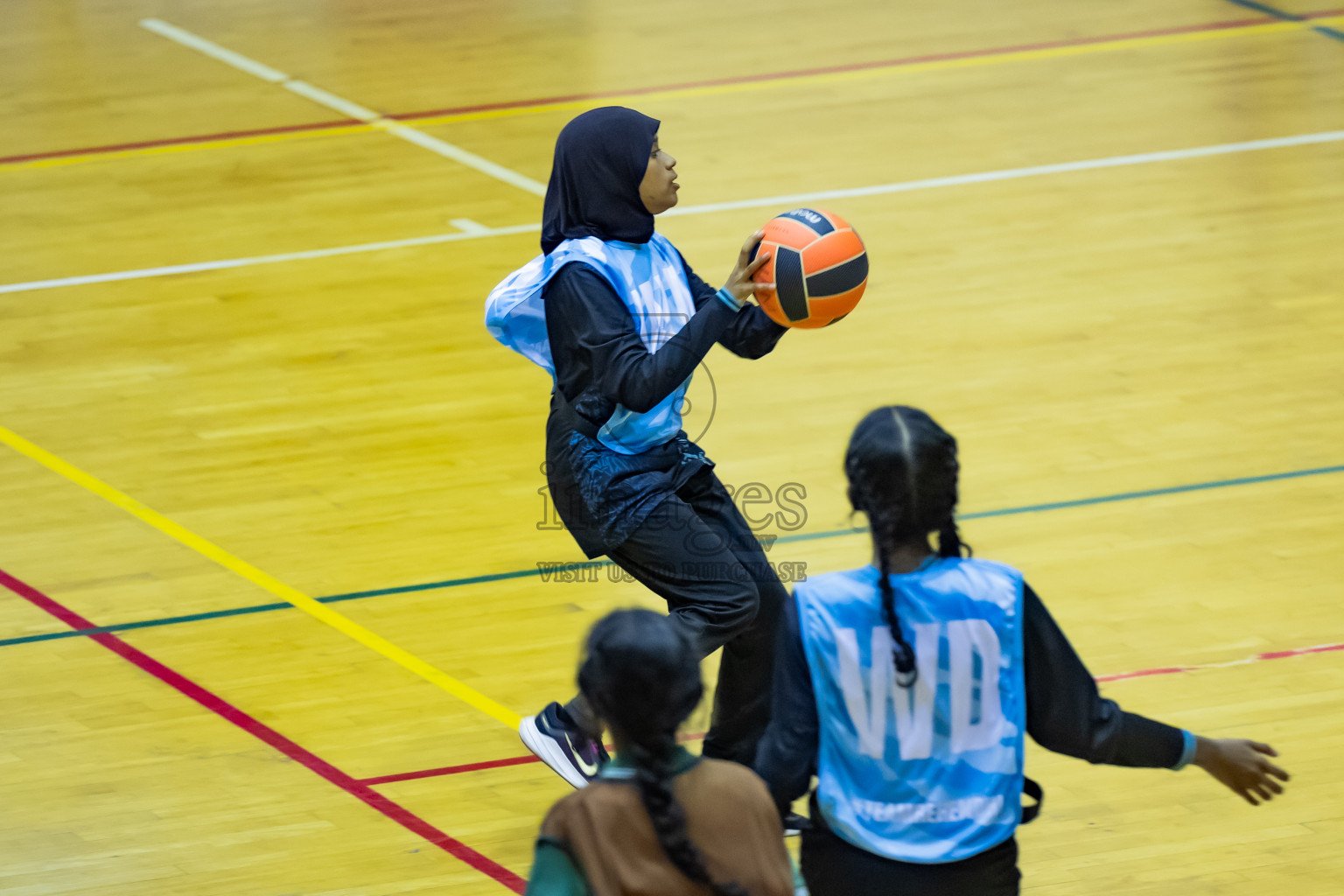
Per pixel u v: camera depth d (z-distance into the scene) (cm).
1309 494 1541
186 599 1421
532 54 3206
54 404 1816
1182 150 2547
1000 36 3231
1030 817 748
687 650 624
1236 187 2381
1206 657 1273
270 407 1806
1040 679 710
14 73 3098
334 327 2014
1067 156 2544
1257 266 2108
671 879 600
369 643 1345
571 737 1056
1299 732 1173
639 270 1030
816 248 1001
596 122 1016
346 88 3005
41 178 2545
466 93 2964
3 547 1513
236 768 1173
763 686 1091
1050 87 2895
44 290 2133
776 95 2900
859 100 2861
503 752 1195
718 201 2386
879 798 700
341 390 1847
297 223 2364
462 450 1705
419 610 1398
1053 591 1381
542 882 608
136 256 2244
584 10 3528
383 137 2730
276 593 1430
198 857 1066
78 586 1444
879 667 692
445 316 2047
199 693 1273
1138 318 1969
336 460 1684
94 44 3300
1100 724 716
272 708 1252
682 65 3109
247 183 2525
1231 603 1355
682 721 619
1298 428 1680
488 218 2369
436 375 1881
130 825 1102
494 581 1446
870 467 696
